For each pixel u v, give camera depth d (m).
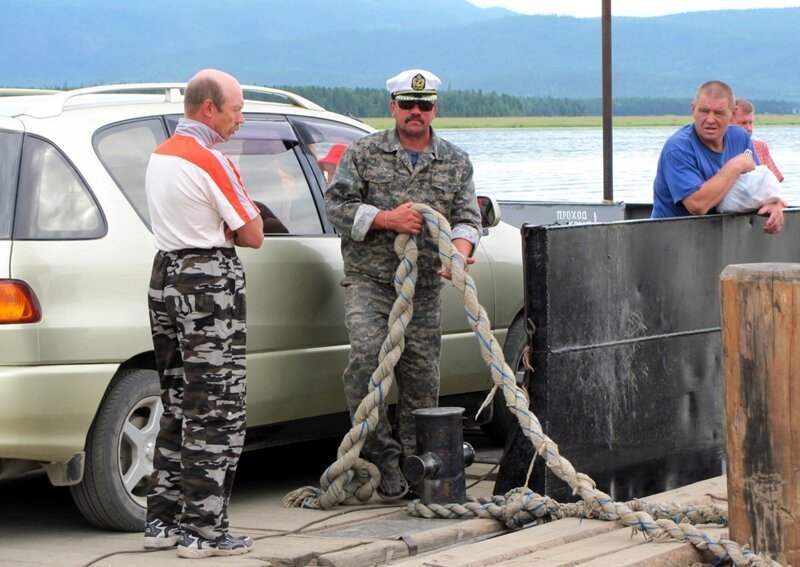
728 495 5.65
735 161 7.78
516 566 5.43
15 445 6.05
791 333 5.34
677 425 7.44
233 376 5.87
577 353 6.82
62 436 6.18
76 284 6.27
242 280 5.93
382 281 7.11
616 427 7.06
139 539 6.34
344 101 92.25
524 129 86.50
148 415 6.59
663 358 7.32
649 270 7.22
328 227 7.52
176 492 6.03
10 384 6.01
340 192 7.06
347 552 5.81
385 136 7.10
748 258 7.91
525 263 6.71
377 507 7.09
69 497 7.46
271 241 7.11
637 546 5.79
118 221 6.51
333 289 7.39
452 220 7.21
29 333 6.08
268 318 7.04
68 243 6.29
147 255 6.54
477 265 8.27
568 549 5.77
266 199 7.25
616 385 7.05
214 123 5.89
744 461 5.51
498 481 6.86
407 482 7.21
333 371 7.40
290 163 7.51
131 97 7.10
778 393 5.38
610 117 14.48
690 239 7.49
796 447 5.38
